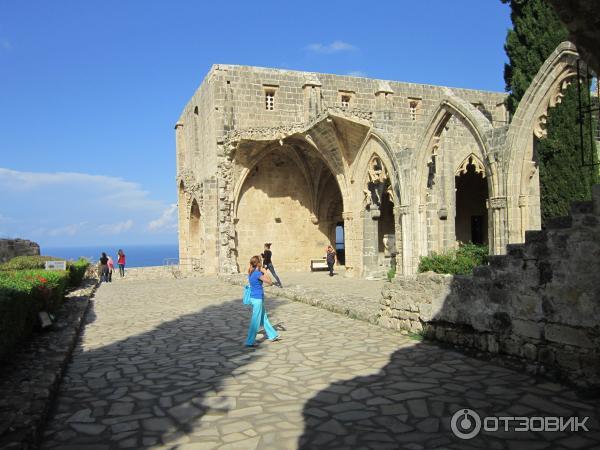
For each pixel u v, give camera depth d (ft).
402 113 107.45
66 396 22.15
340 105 102.27
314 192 107.34
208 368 26.68
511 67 60.54
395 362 26.40
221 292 66.90
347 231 86.53
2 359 25.46
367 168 80.07
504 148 48.34
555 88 44.37
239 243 101.40
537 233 23.47
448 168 70.44
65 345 30.37
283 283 78.18
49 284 40.14
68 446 16.66
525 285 24.11
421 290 31.96
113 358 29.68
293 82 99.86
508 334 25.11
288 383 23.31
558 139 51.34
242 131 91.45
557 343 22.47
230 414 19.33
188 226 119.14
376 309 41.91
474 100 114.01
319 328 37.24
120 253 109.40
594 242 20.88
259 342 33.17
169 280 92.68
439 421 17.99
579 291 21.45
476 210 112.47
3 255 92.43
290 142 98.02
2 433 15.85
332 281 80.23
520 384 21.95
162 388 23.11
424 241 65.87
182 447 16.33
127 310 51.39
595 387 20.34
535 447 15.72
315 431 17.39
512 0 59.26
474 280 27.37
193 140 115.44
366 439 16.60
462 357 26.96
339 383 23.00
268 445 16.33
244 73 96.53
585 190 49.96
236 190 98.43
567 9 13.61
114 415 19.57
